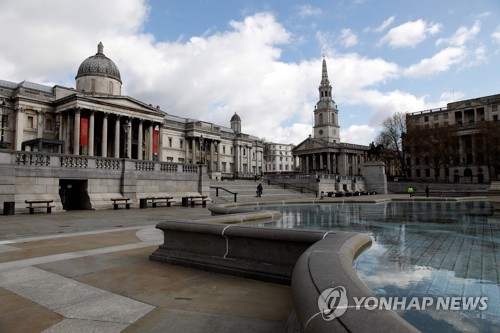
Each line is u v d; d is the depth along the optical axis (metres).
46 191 21.28
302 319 2.45
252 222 10.18
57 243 9.32
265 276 5.43
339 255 3.72
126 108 64.94
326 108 129.38
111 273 6.07
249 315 4.06
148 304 4.49
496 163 69.94
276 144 168.12
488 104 86.12
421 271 4.56
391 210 16.91
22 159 20.48
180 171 30.00
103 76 70.19
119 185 25.59
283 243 5.41
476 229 9.18
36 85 67.94
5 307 4.45
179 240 6.83
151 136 69.81
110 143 70.88
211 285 5.29
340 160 111.19
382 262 5.07
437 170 75.44
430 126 96.75
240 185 45.41
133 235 10.87
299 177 53.53
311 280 2.94
